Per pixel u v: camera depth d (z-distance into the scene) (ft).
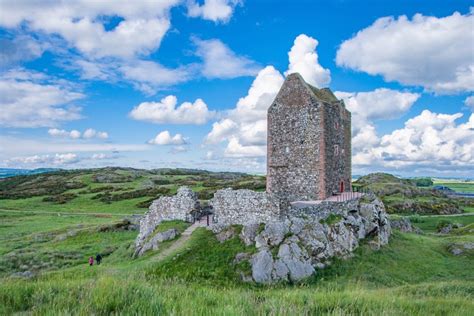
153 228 128.77
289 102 141.59
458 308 47.91
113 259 126.93
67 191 444.96
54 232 206.80
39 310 36.06
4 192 452.76
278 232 101.30
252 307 38.93
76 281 52.60
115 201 372.99
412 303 48.70
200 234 111.45
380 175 531.50
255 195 111.75
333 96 158.61
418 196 402.31
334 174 144.56
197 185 461.37
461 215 314.14
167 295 44.14
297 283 88.74
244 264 93.40
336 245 107.55
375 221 126.41
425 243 136.05
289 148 140.56
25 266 131.03
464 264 114.52
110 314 35.27
